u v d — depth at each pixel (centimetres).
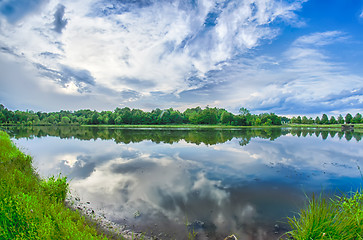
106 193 763
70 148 1925
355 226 301
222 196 748
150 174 1039
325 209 330
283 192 792
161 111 11562
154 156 1523
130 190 801
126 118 10669
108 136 3303
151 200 703
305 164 1302
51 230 317
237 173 1075
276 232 507
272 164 1290
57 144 2247
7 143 1213
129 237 474
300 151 1788
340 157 1542
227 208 645
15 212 342
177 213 607
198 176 1014
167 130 5169
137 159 1410
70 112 15088
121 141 2530
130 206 651
